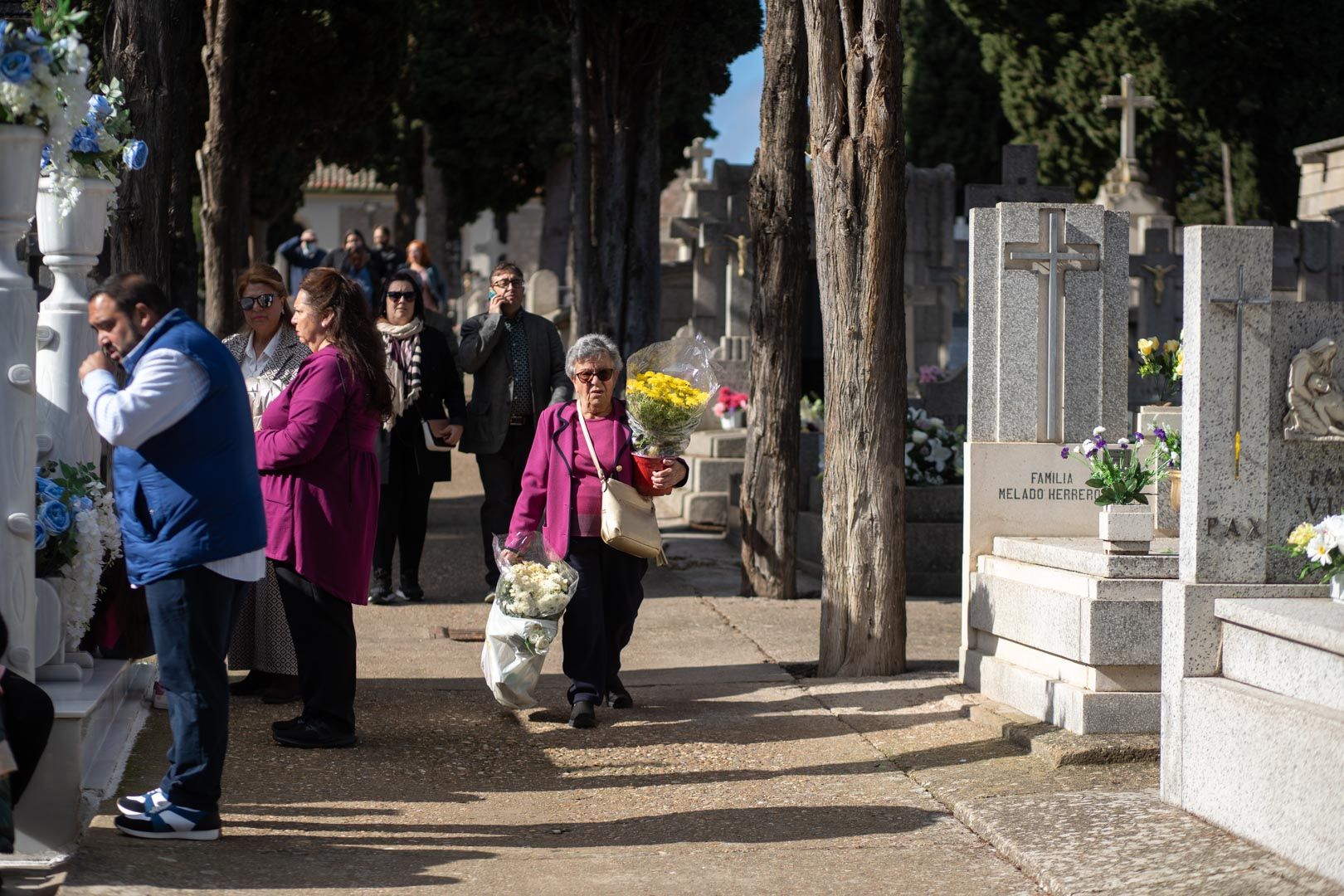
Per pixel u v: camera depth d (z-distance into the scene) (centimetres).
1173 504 695
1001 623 703
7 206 473
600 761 626
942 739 650
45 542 517
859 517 774
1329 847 443
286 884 451
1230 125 2827
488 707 717
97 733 567
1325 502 536
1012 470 740
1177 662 534
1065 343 757
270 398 709
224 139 1435
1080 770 594
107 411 450
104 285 468
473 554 1207
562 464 682
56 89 473
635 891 460
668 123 2720
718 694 748
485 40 2767
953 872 483
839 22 764
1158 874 459
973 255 756
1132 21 2748
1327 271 1995
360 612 959
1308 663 478
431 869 476
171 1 1011
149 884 439
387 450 966
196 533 467
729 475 1398
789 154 998
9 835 432
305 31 1836
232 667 704
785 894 459
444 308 1906
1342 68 2694
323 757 616
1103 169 3058
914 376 1647
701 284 1662
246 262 1888
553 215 2942
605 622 702
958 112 3622
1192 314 534
